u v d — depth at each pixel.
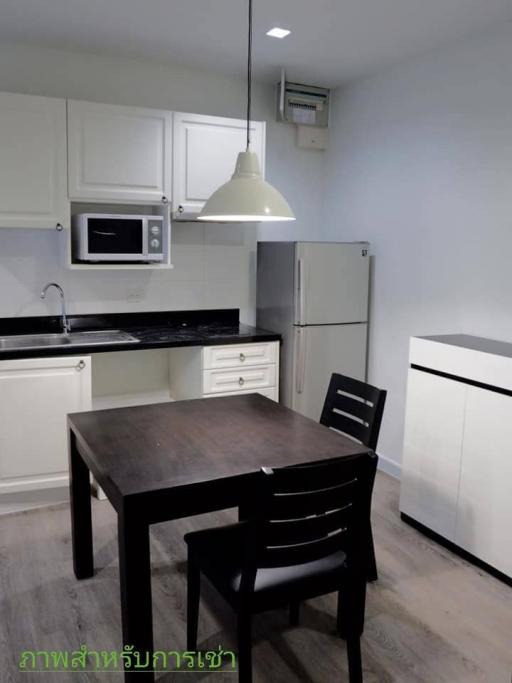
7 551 2.90
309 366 3.91
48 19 3.05
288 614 2.44
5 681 2.05
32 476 3.28
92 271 3.79
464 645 2.27
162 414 2.54
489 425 2.70
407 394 3.19
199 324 4.18
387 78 3.82
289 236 4.45
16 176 3.21
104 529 3.11
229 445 2.16
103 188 3.42
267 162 4.28
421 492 3.12
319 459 2.03
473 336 3.23
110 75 3.67
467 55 3.23
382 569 2.78
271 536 1.73
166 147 3.54
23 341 3.56
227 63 3.75
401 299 3.80
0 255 3.53
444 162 3.41
